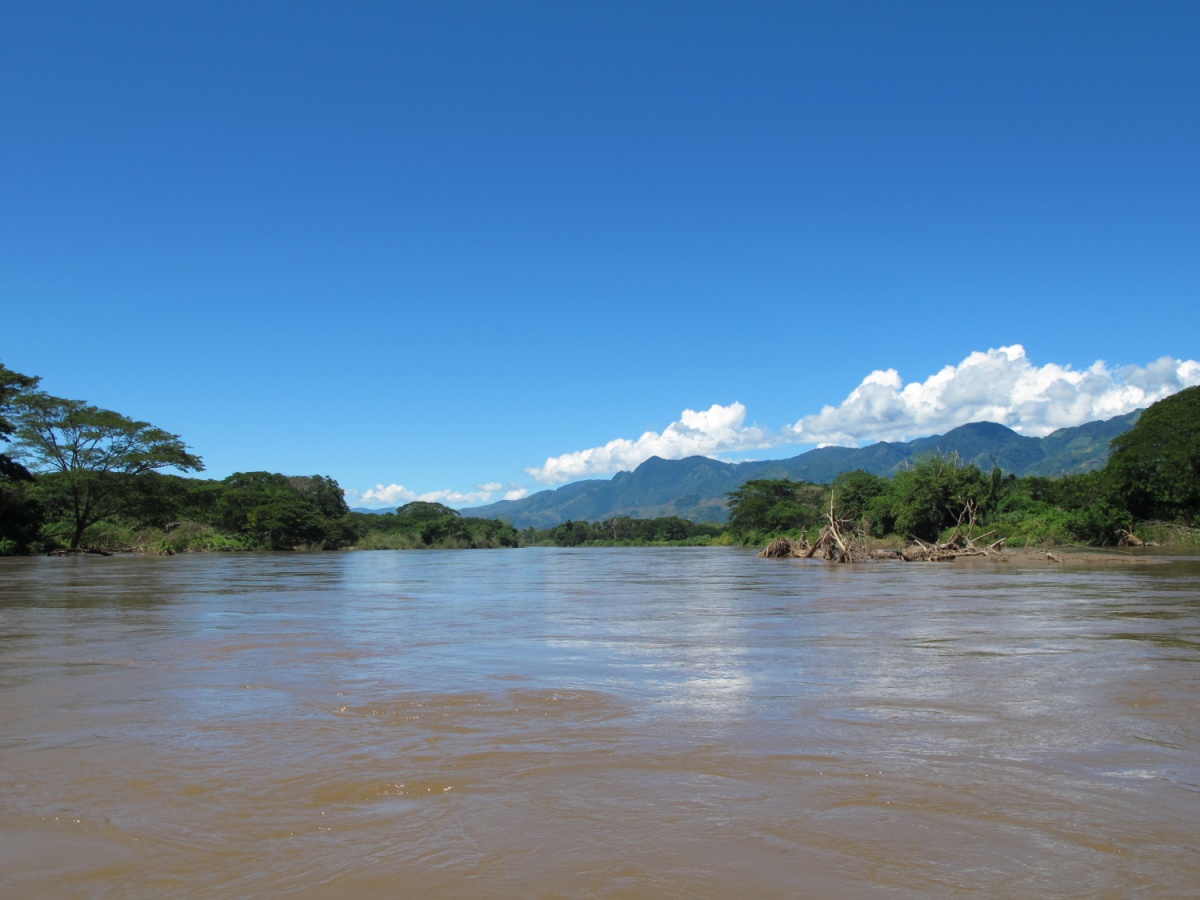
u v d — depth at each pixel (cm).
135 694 824
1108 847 427
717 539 13712
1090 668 966
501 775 546
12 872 402
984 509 6419
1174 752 601
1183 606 1756
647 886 381
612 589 2625
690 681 890
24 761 586
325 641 1248
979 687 850
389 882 388
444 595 2336
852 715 721
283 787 524
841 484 8544
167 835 448
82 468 6100
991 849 423
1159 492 5934
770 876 391
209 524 8612
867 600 1995
